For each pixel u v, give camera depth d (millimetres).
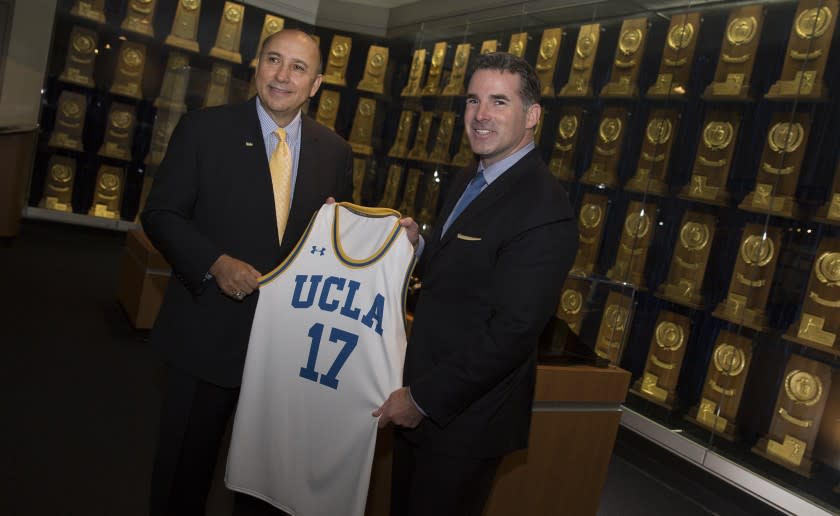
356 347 1560
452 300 1518
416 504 1540
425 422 1521
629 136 3990
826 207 3027
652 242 3814
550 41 4562
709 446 3309
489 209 1500
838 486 2811
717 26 3635
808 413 2990
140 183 6910
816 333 3006
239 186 1812
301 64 1820
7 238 5754
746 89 3455
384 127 6602
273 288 1660
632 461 3455
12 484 2215
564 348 2174
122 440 2725
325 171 1973
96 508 2180
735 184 3480
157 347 1824
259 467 1680
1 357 3307
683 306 3633
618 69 4086
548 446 2111
